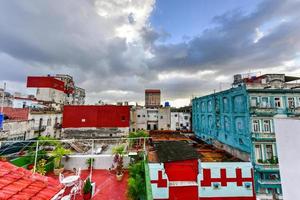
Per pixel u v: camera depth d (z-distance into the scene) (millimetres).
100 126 32656
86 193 10250
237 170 15141
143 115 41781
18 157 14516
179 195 12945
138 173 12414
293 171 3033
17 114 23781
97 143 26062
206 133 27906
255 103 17125
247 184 14961
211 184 14867
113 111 33719
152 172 13703
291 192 3049
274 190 15109
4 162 4023
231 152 19594
